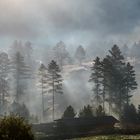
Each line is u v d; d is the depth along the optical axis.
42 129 71.25
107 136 53.56
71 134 64.56
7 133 18.00
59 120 72.75
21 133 18.23
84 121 71.81
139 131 61.19
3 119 18.50
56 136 64.44
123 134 60.50
